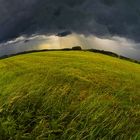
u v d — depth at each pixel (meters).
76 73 20.47
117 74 23.12
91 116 7.70
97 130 7.17
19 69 22.47
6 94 10.67
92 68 26.33
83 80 16.36
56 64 28.83
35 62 31.94
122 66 34.00
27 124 8.41
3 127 7.85
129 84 17.94
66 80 15.41
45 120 8.26
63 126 7.79
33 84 11.95
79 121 7.58
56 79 15.05
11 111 8.86
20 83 13.71
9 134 7.62
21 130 7.97
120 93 11.77
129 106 10.41
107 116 7.91
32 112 8.84
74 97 9.99
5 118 8.58
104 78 19.48
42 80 13.62
